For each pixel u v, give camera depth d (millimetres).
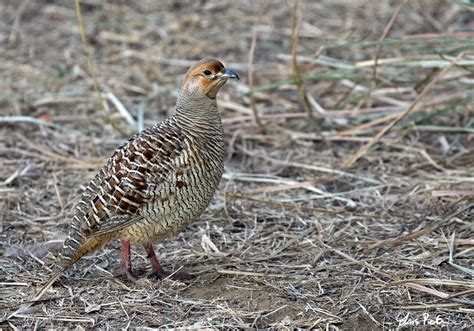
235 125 14172
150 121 14375
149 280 9695
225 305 9195
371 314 8945
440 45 14695
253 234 10906
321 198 11852
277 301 9234
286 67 16156
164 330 8656
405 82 14391
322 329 8727
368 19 18062
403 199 11633
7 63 16734
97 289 9617
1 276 9930
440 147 13211
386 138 13500
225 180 12453
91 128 14234
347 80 15250
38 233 11023
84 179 12523
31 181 12453
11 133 14008
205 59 9789
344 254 10219
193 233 11016
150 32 17938
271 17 18250
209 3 19203
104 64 16672
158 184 9203
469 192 11242
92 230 9227
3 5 19312
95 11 19109
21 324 8953
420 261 10016
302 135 13695
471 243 10250
